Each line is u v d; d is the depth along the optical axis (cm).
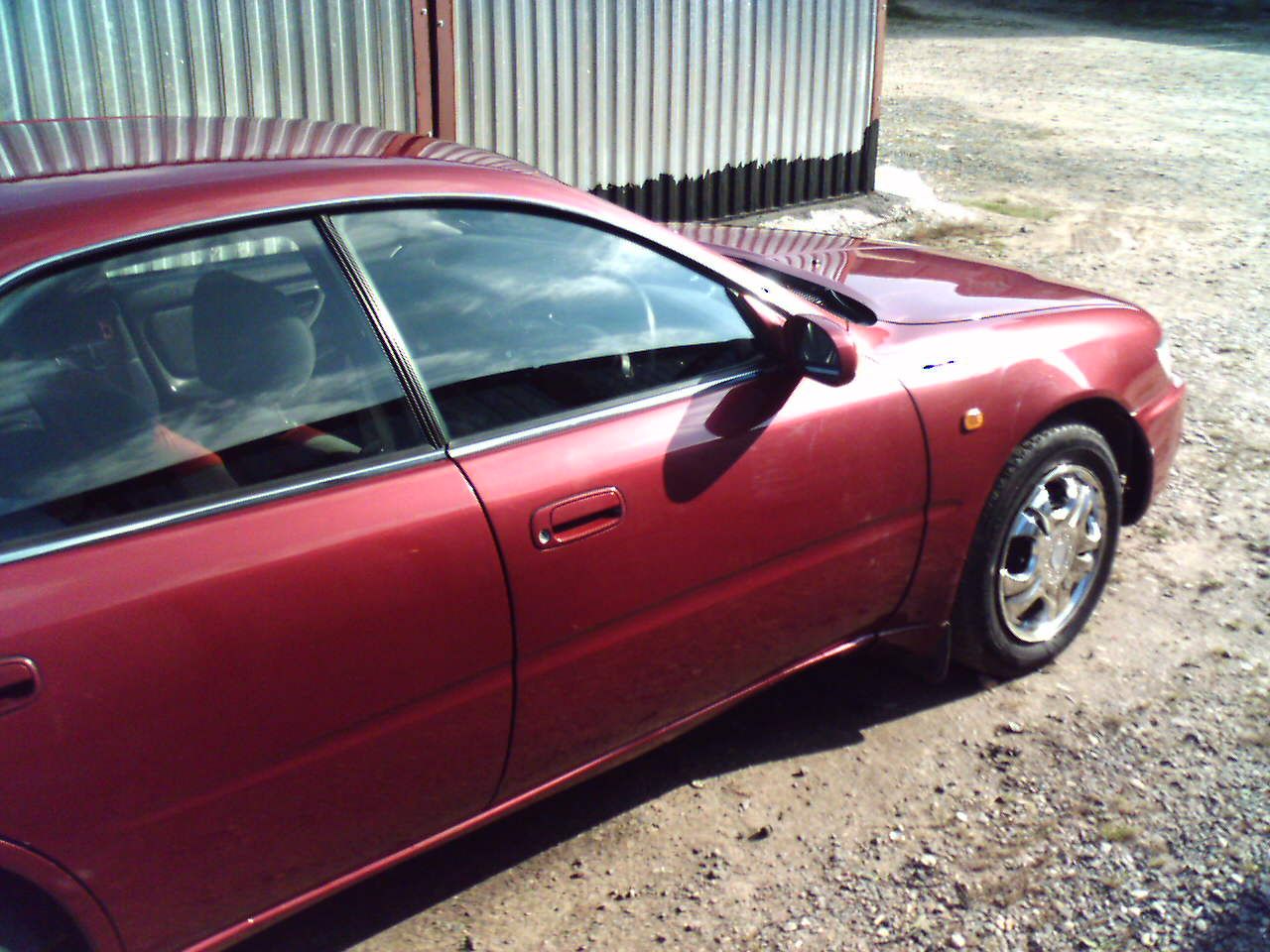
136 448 203
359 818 229
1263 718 335
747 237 402
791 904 271
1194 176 1082
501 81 709
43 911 196
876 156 1003
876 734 331
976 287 357
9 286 195
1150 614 388
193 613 197
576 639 248
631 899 274
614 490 246
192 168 229
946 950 256
